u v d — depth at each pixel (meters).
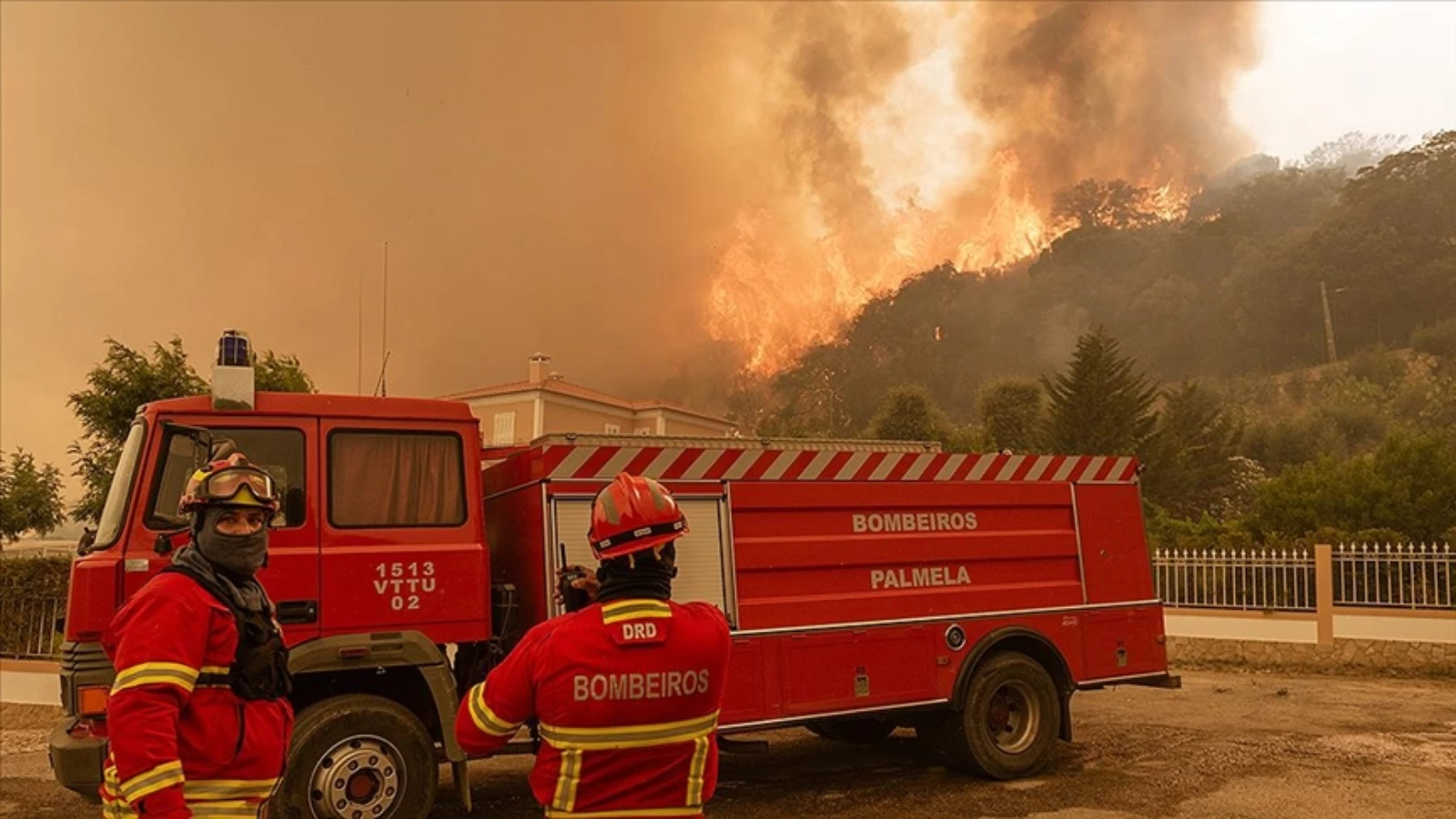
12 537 15.40
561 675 2.66
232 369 6.16
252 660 3.23
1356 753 8.91
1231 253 142.25
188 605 3.04
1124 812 7.05
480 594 6.50
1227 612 15.67
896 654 7.70
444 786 8.23
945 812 7.13
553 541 6.54
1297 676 14.41
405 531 6.38
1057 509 8.77
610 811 2.66
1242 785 7.73
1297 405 95.50
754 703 7.10
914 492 8.03
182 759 3.07
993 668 8.08
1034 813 7.07
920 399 59.12
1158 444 45.22
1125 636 8.85
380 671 6.36
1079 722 10.55
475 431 6.70
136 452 5.99
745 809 7.28
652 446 7.01
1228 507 43.88
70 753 5.52
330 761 5.87
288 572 6.00
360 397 6.44
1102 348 47.12
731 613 7.11
